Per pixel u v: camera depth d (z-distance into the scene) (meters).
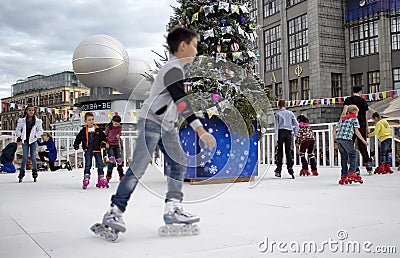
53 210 3.92
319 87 21.38
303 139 7.80
